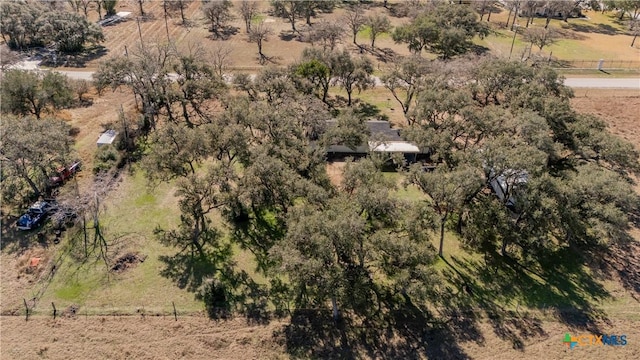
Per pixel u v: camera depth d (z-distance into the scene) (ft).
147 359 120.06
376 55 323.98
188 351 122.42
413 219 134.41
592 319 133.39
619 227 143.84
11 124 166.50
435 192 140.67
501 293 140.56
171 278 142.51
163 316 131.03
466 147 179.42
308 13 372.99
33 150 160.45
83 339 124.36
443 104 180.65
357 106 251.19
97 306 133.08
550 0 393.50
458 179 140.87
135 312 131.75
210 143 163.94
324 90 243.60
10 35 303.89
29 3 334.03
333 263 121.39
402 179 189.16
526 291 141.49
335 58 238.07
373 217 141.59
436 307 135.64
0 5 305.12
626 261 153.58
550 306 136.67
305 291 139.74
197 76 228.02
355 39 349.61
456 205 143.84
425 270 122.72
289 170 149.89
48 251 150.61
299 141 167.94
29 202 171.22
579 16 423.64
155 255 150.71
